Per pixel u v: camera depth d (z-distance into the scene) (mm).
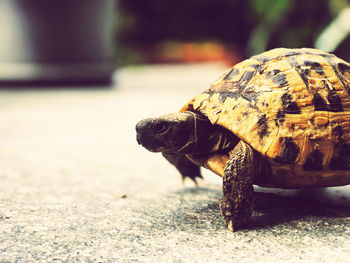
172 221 326
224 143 332
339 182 326
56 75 1606
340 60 349
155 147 327
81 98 1319
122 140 686
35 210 351
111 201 375
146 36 3633
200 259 271
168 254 277
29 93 1463
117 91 1528
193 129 327
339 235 297
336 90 326
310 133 310
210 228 312
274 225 314
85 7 1552
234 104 321
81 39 1599
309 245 284
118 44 3205
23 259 273
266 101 317
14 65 1574
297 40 1090
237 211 305
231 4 3328
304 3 1095
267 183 327
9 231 310
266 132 309
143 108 1063
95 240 297
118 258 274
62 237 301
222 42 3547
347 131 317
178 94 1395
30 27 1542
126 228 315
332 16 993
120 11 3305
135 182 437
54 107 1117
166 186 422
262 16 1610
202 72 2609
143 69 2857
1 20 1532
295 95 318
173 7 3539
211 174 471
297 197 363
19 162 525
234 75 341
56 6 1530
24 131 776
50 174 469
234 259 270
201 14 3562
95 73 1645
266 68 333
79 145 645
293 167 311
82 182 437
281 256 272
